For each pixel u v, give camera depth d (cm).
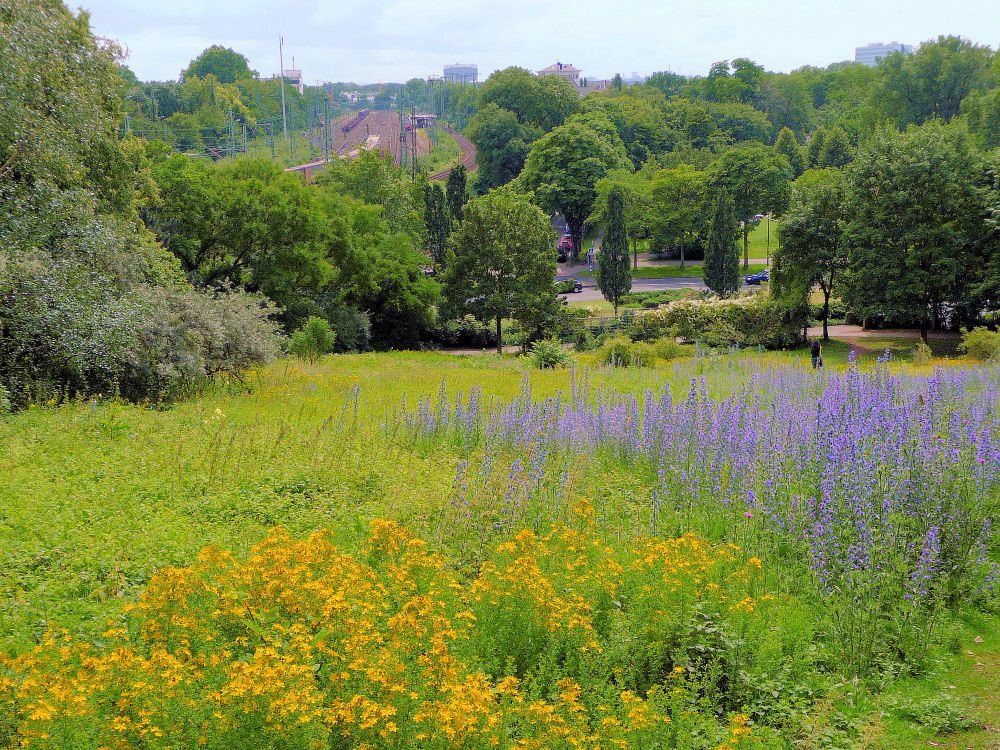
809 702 647
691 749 554
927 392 1252
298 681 484
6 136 1994
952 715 633
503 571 695
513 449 1269
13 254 1705
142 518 919
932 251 4056
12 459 1109
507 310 4909
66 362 1694
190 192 3903
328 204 4875
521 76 13150
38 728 447
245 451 1243
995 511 968
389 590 648
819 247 4469
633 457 1264
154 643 557
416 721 479
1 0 2091
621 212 5969
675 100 15500
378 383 2323
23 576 738
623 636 662
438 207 6247
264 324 2236
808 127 15650
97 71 2534
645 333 4638
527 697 593
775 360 3156
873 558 800
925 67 10862
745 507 968
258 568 618
